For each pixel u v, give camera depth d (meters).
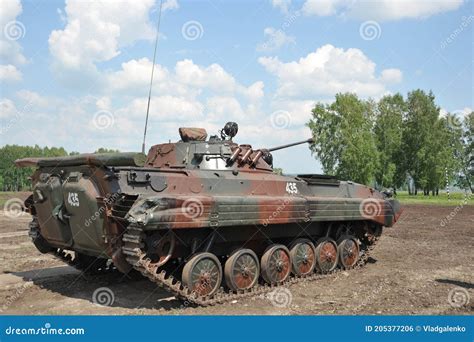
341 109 53.19
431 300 11.15
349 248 15.10
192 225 10.12
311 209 13.14
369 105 60.66
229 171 12.45
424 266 15.52
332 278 13.80
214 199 10.59
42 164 11.95
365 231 16.39
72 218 11.10
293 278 13.23
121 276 13.74
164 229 10.25
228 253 12.52
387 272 14.59
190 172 11.51
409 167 69.06
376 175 61.94
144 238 9.84
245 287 11.82
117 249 10.39
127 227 9.74
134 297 11.59
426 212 36.75
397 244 20.33
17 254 17.84
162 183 10.70
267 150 14.98
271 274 12.47
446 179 62.81
